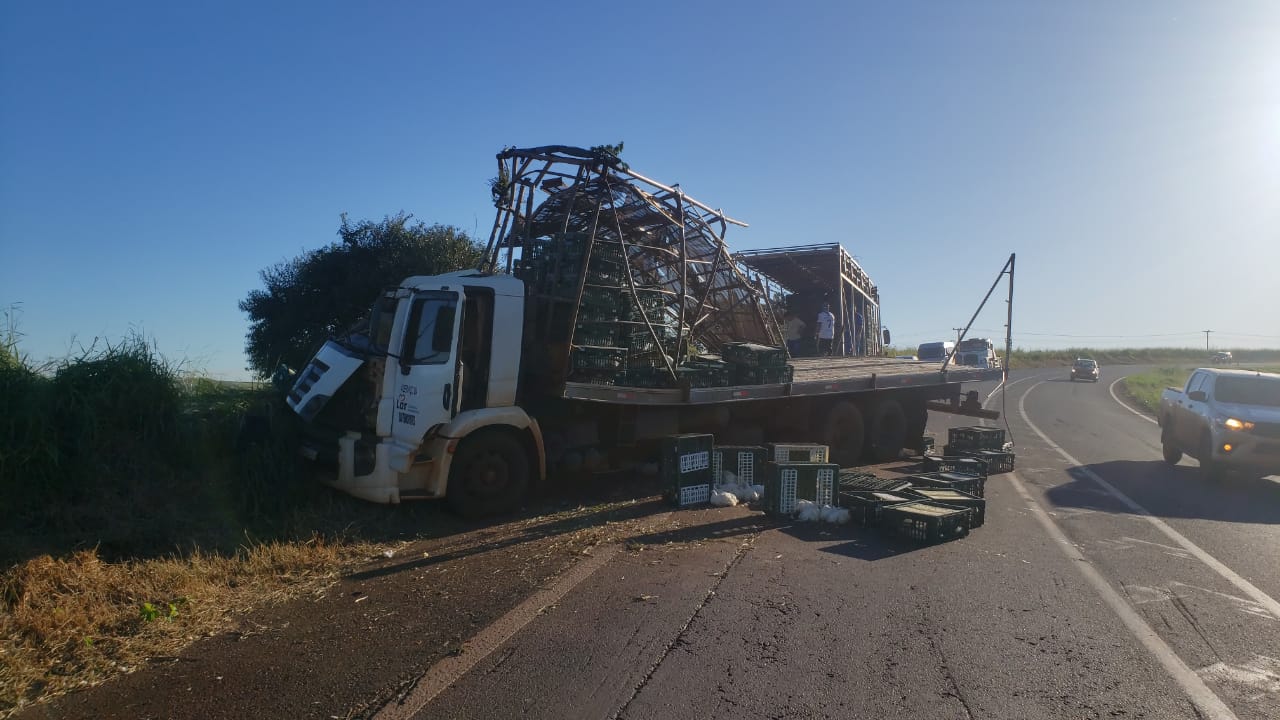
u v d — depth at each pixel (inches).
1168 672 179.6
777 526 321.1
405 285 326.0
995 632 203.2
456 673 172.2
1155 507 386.3
